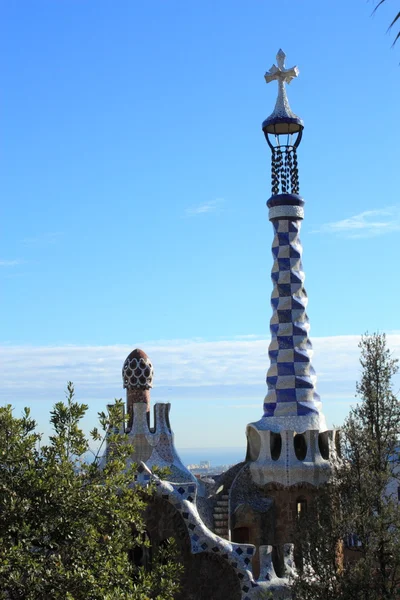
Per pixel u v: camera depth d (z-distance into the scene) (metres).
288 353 31.86
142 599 18.80
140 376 30.36
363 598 24.33
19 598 17.64
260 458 30.75
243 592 25.66
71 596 17.59
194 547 25.83
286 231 32.81
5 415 19.44
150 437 29.78
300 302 32.41
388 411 26.78
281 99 33.59
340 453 30.55
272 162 33.56
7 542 18.14
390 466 27.11
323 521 26.19
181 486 26.19
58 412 19.91
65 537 18.77
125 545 19.81
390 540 25.22
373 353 27.16
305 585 24.78
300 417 31.06
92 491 19.19
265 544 29.88
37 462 19.39
